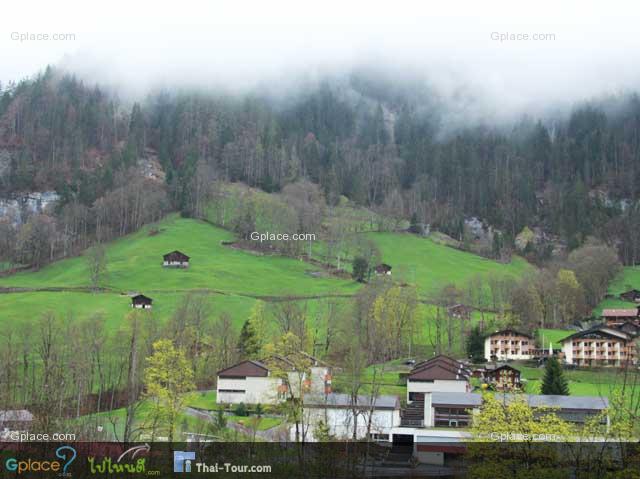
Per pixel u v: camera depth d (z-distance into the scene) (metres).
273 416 111.00
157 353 100.19
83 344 125.94
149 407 100.75
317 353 154.00
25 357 117.75
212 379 137.38
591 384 133.62
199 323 152.62
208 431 94.56
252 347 146.62
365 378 136.25
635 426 76.81
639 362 143.38
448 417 104.62
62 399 104.81
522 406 76.19
